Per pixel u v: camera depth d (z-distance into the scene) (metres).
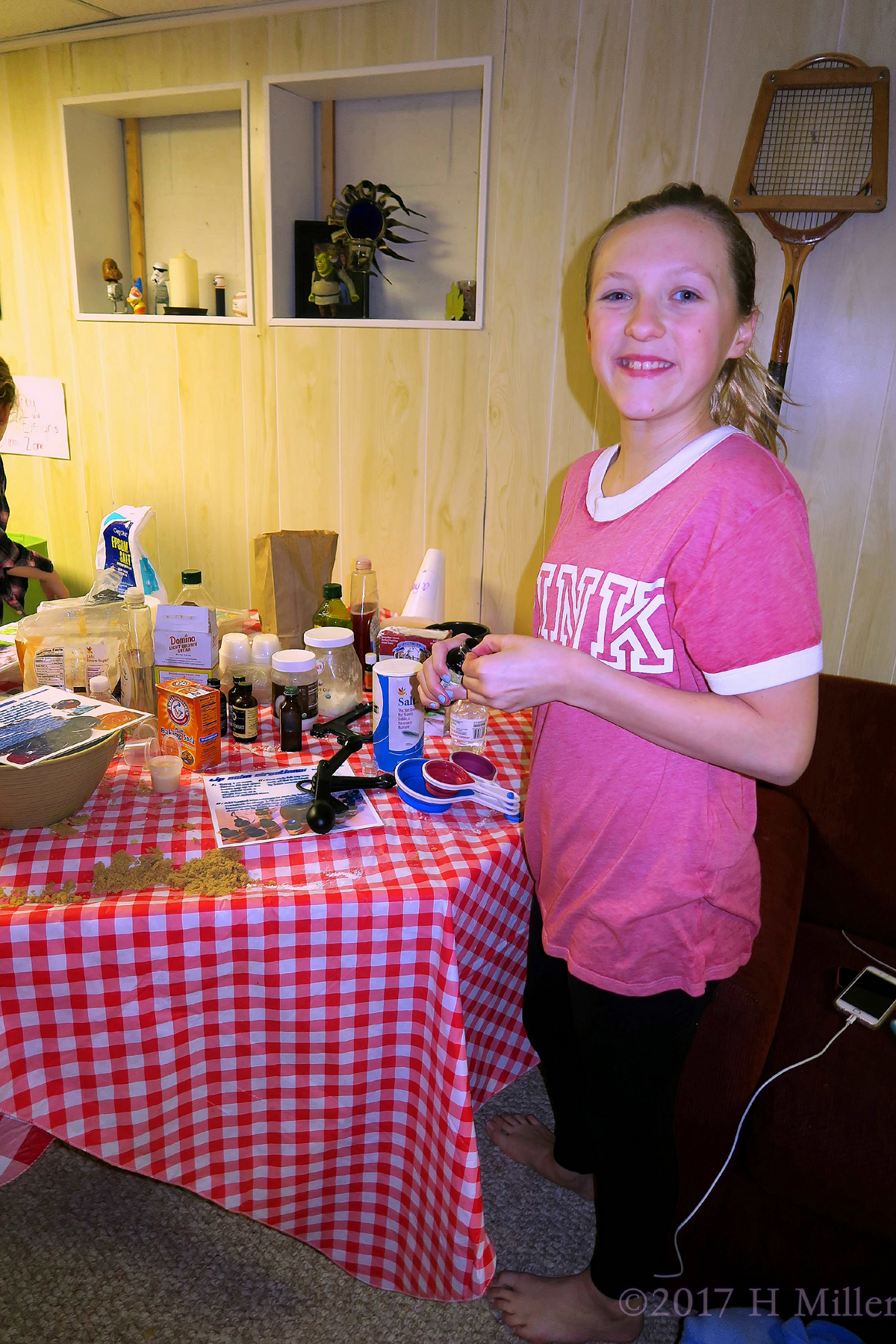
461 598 2.29
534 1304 1.22
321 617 1.68
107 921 0.96
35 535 2.77
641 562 0.87
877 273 1.70
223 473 2.45
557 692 0.86
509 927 1.23
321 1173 1.17
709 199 0.88
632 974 0.94
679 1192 1.24
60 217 2.41
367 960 1.03
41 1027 1.00
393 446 2.23
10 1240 1.34
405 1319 1.25
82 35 2.21
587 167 1.88
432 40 1.94
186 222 2.47
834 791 1.63
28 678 1.48
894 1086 1.20
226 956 1.00
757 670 0.78
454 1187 1.03
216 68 2.15
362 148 2.22
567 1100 1.27
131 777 1.31
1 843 1.12
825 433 1.81
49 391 2.59
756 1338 1.19
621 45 1.79
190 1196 1.43
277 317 2.24
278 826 1.17
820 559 1.88
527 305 2.01
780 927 1.29
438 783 1.24
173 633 1.40
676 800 0.89
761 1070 1.18
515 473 2.13
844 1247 1.17
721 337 0.87
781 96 1.70
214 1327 1.22
